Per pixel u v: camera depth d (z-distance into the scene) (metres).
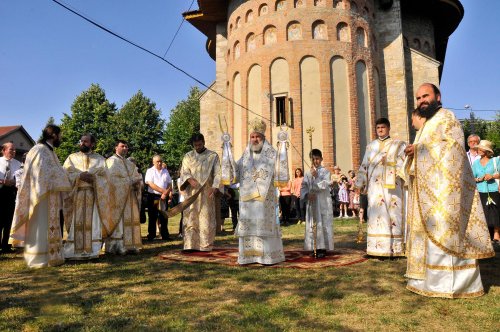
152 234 10.80
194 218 7.94
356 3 22.00
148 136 50.28
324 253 7.14
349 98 20.92
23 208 6.34
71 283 5.19
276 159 6.62
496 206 8.16
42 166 6.39
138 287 4.95
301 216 15.36
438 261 4.39
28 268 6.25
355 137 20.67
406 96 22.81
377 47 23.20
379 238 6.83
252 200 6.54
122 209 7.89
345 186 16.50
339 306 4.06
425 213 4.52
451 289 4.30
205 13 25.56
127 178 8.07
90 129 49.06
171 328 3.46
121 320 3.67
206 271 5.86
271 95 21.31
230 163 6.71
